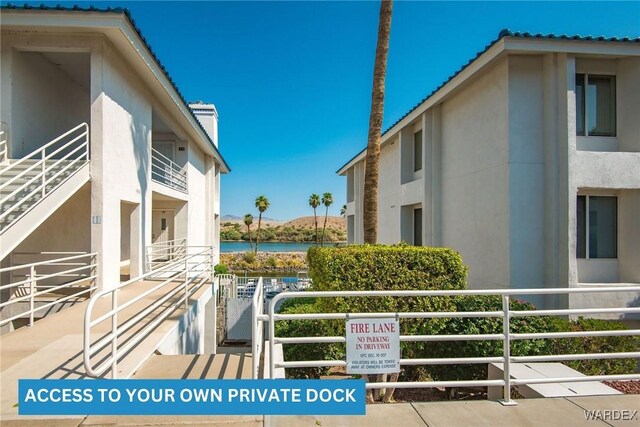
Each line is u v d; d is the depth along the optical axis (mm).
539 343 5113
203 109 22578
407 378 5430
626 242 8031
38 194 7152
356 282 4480
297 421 3068
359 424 3031
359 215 20547
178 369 4445
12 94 8078
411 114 12688
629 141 8203
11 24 7488
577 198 8148
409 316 3465
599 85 8477
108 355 4758
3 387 3805
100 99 8031
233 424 3020
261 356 4949
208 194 19703
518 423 3084
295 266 48500
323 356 5965
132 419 3098
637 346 5512
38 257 8984
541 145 8219
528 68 8234
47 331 5797
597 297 7664
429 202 11688
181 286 9695
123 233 12727
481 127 9289
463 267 4727
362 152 18469
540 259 8102
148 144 10945
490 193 8883
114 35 7984
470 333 4977
